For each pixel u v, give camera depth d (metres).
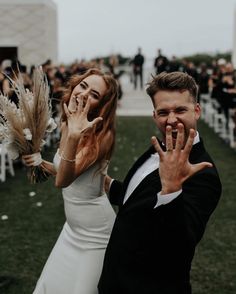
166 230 1.90
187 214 1.89
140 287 2.01
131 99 24.72
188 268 2.04
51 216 6.23
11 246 5.12
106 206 2.72
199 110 2.14
